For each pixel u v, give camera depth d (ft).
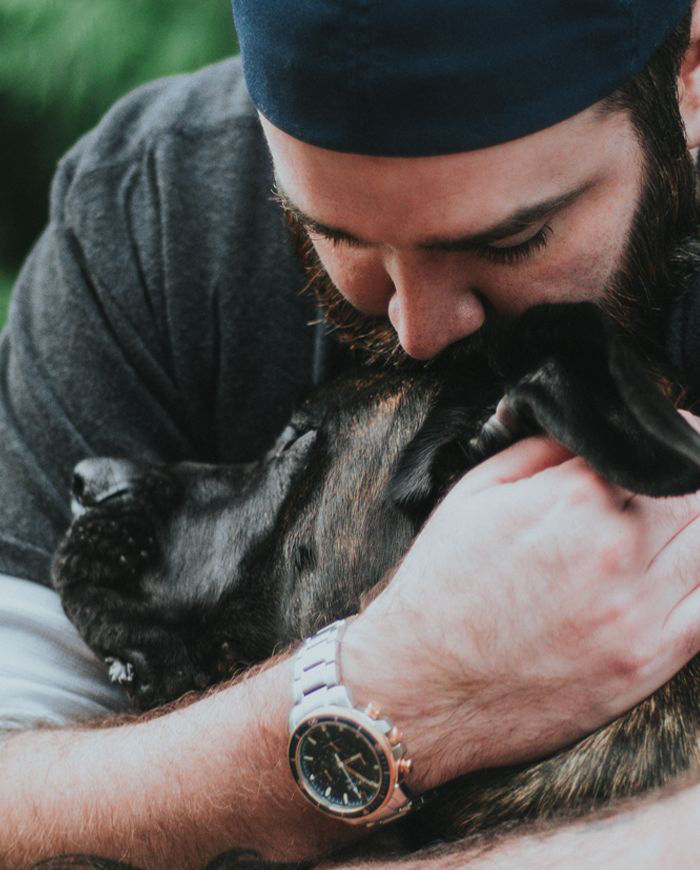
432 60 4.88
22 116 14.02
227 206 7.63
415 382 6.42
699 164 6.57
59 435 7.76
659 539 5.74
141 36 13.52
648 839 5.29
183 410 7.95
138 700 7.11
